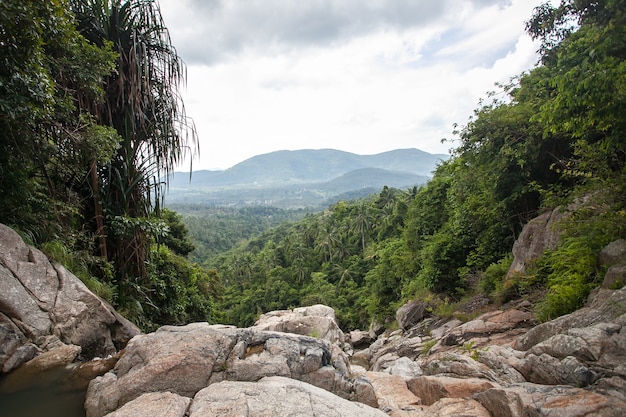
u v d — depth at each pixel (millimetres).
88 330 5211
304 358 4180
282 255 68250
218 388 3428
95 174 7707
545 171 11805
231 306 60250
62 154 6602
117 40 7988
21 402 3771
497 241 14305
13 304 4570
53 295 5090
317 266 59938
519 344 6129
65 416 3570
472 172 13516
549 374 4246
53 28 5285
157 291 9984
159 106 8664
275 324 8070
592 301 5867
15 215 5793
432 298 16969
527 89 11664
